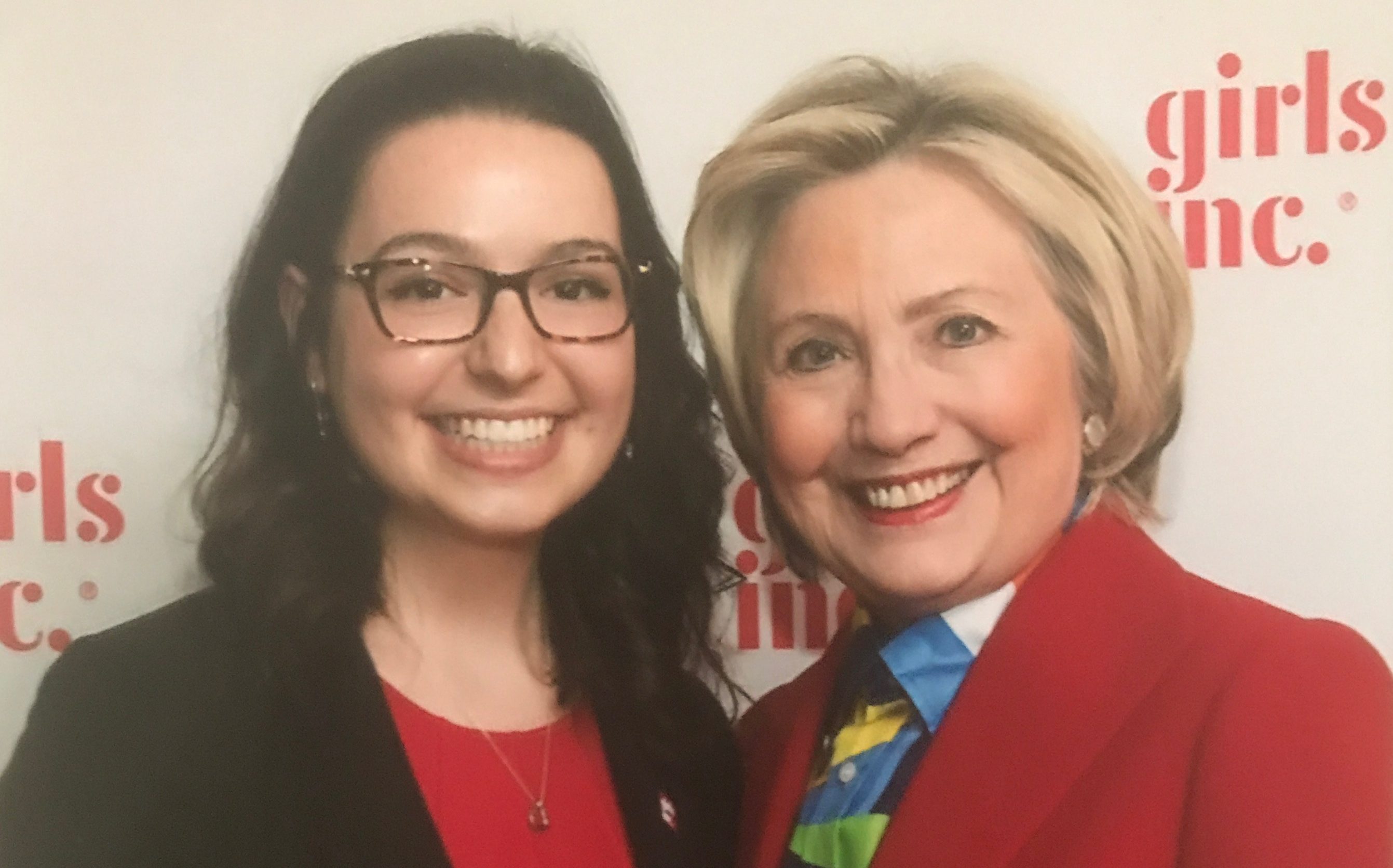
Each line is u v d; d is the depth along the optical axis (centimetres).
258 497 94
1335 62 102
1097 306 82
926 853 78
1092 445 86
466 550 98
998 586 86
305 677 89
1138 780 73
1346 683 71
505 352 89
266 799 85
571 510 106
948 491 84
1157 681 76
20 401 111
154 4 111
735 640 110
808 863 88
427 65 94
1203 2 104
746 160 89
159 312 110
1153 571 82
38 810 87
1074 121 83
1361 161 102
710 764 108
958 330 82
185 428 109
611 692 105
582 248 93
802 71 107
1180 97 104
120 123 111
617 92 109
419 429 92
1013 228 82
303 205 94
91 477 110
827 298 85
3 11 111
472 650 100
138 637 92
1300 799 68
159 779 86
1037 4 105
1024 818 76
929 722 85
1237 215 104
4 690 111
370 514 95
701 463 106
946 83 86
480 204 90
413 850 86
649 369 104
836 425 86
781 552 103
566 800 98
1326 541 102
